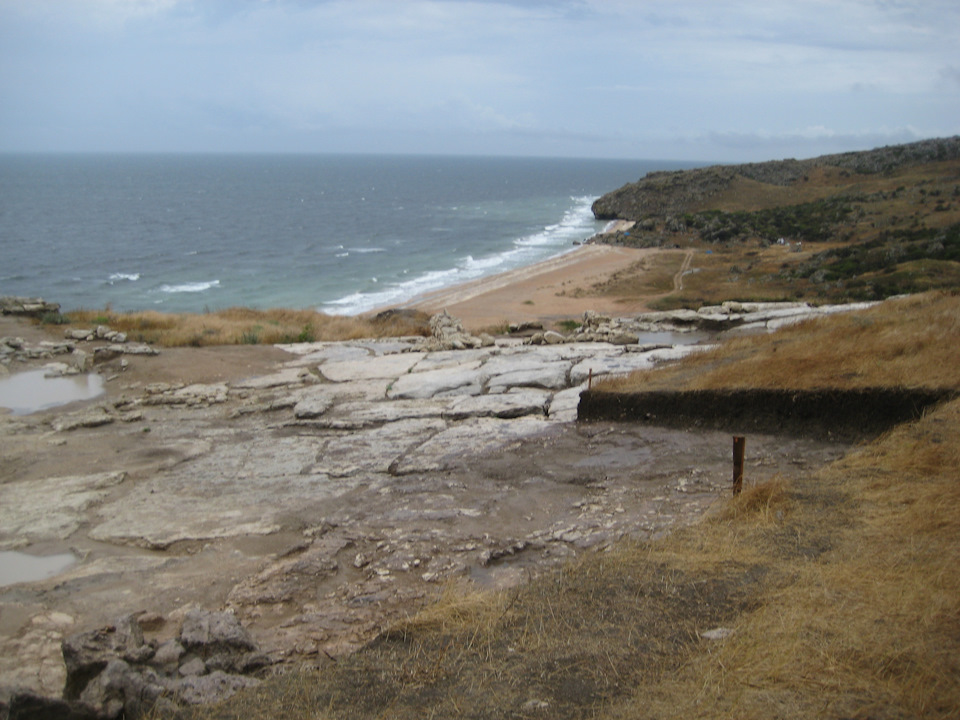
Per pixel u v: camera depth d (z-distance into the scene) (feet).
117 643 15.34
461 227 399.85
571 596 15.97
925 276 156.56
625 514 24.48
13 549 26.20
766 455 28.60
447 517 26.20
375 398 47.65
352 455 35.68
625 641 13.74
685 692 11.71
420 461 33.32
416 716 11.93
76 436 42.09
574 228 390.01
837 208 302.86
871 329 38.78
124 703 13.60
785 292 169.99
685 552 17.79
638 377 39.58
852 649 12.41
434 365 56.54
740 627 13.56
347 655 14.93
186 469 35.27
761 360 36.40
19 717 12.80
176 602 20.93
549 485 28.81
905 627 12.93
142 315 82.17
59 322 75.66
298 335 76.69
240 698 13.30
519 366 52.21
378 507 27.96
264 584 21.59
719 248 272.72
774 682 11.73
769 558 16.79
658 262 243.19
